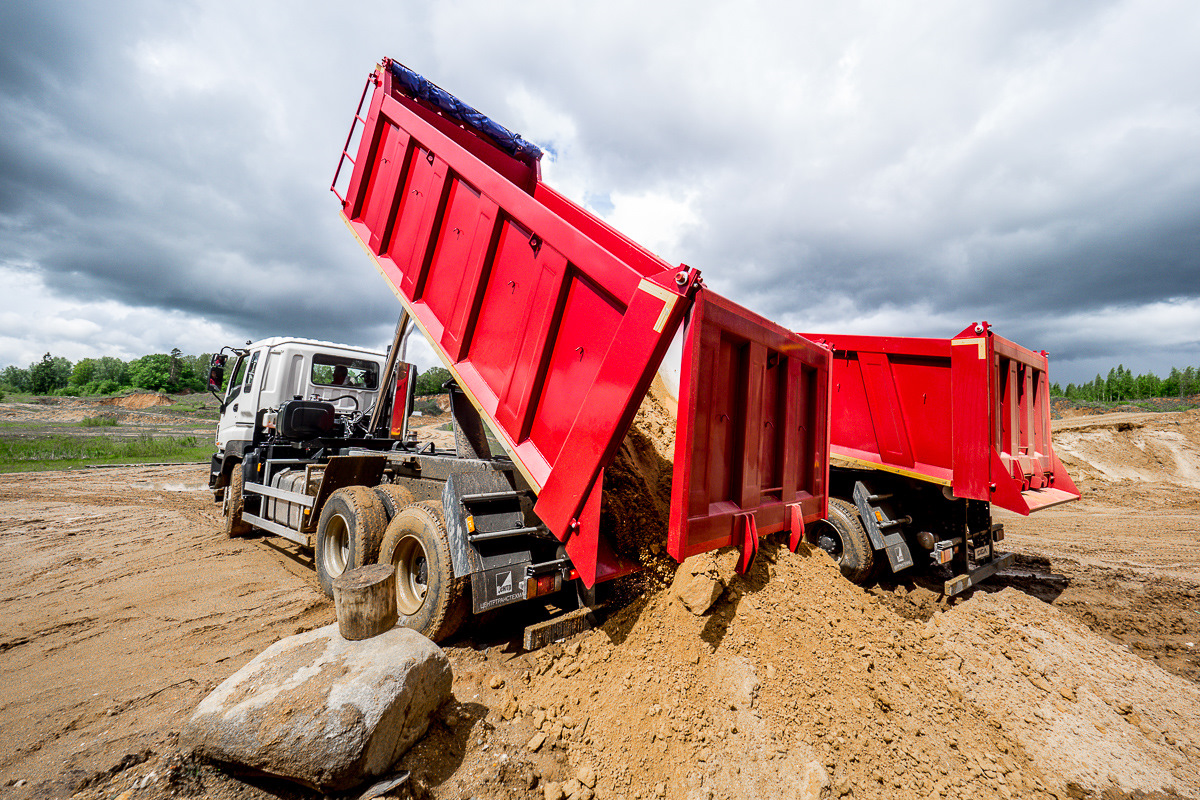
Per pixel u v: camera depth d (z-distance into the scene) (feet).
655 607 11.18
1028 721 10.96
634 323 9.09
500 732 8.87
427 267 14.26
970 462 16.85
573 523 9.84
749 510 11.66
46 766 7.87
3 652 12.17
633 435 14.84
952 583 17.07
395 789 7.32
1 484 40.86
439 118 16.48
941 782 8.74
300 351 24.82
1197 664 14.79
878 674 10.88
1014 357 18.30
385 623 8.78
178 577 18.03
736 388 11.43
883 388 19.12
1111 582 22.04
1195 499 43.55
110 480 44.96
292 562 20.07
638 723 8.88
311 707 7.25
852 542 17.88
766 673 9.94
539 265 11.23
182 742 7.74
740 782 8.00
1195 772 9.94
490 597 10.78
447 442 43.57
